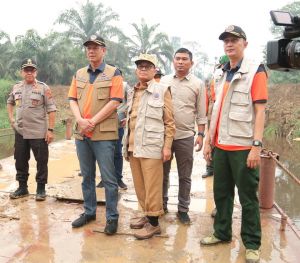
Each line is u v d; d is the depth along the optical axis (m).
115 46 31.66
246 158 3.48
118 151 5.70
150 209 3.96
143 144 3.85
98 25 31.47
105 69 4.10
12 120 5.43
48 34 30.39
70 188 5.63
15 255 3.57
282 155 14.98
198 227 4.37
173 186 6.24
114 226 4.08
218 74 3.77
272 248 3.85
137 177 4.09
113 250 3.72
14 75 29.81
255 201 3.58
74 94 4.24
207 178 6.82
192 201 5.43
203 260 3.56
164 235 4.06
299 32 2.71
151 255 3.63
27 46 29.45
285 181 9.08
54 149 9.41
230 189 3.81
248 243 3.58
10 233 4.06
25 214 4.64
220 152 3.68
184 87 4.38
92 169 4.30
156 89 3.90
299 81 27.23
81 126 4.03
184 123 4.36
